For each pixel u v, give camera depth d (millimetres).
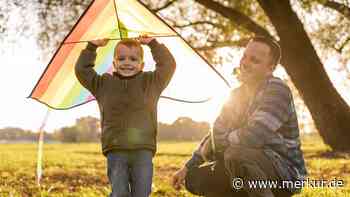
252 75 4910
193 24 17906
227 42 17000
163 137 57094
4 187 8867
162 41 5477
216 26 17734
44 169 12516
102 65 5637
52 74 5395
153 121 4918
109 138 4809
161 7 17516
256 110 4691
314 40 17766
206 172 5059
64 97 5602
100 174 11141
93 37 5395
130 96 4859
